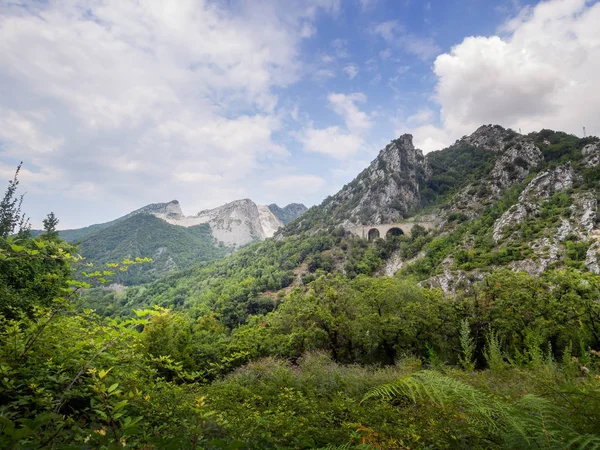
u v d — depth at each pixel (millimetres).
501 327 18266
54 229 50750
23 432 1207
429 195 171500
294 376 9547
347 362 21844
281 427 3973
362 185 179875
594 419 2143
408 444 3232
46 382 2883
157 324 11859
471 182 140875
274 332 27812
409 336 19406
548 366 7715
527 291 20719
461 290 25078
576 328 16625
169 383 4852
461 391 3152
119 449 1427
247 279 108438
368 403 5648
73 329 4438
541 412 2219
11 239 2920
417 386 3586
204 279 139500
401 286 25156
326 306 24500
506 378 7102
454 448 2922
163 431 2857
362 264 101938
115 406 1902
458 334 19422
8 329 3359
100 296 134750
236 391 7258
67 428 2326
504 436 2377
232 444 1571
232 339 23859
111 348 3951
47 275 3637
